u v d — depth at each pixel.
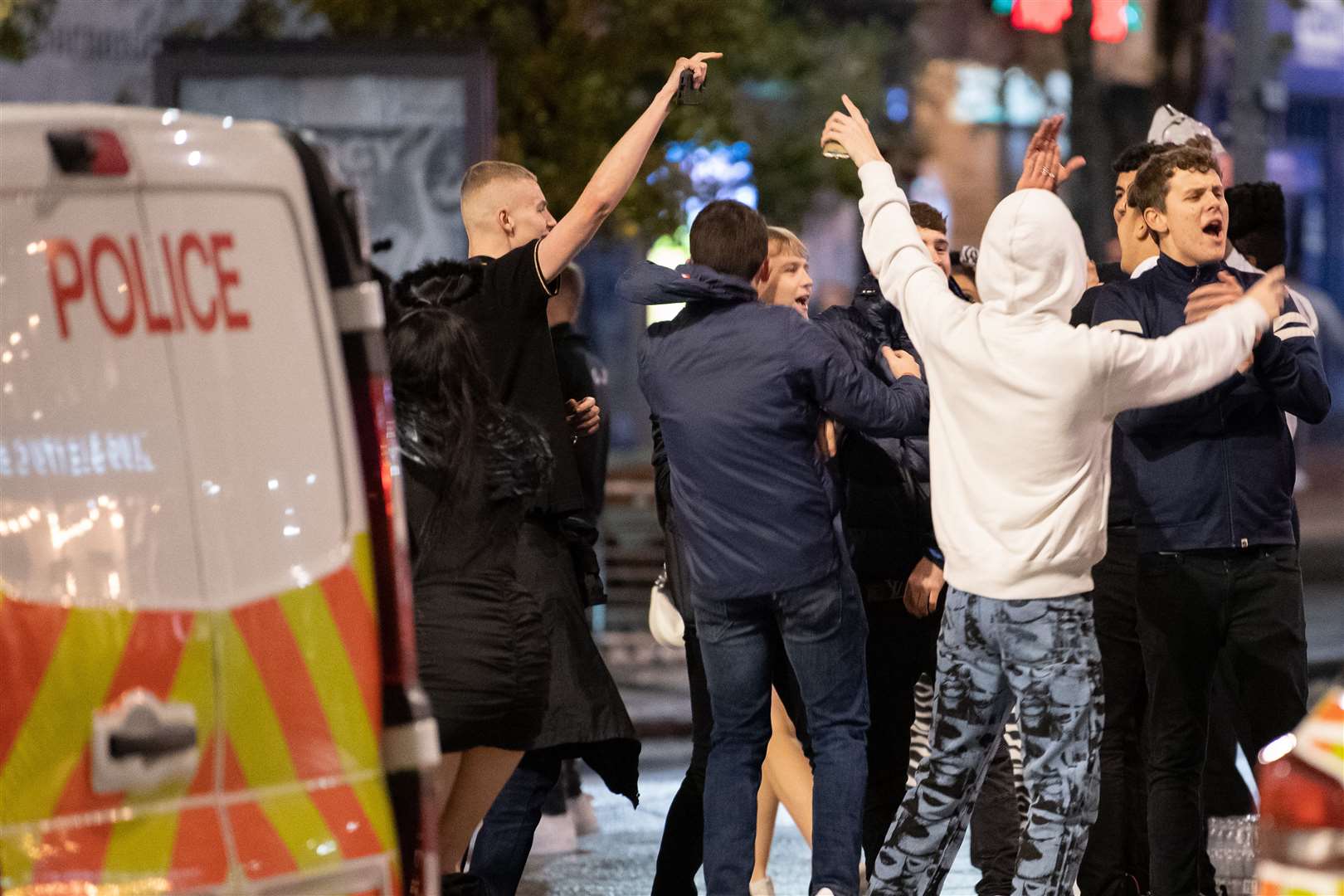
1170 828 19.39
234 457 12.14
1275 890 11.58
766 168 54.41
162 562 11.74
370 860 12.47
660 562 48.72
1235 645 19.33
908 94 82.44
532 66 44.66
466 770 17.38
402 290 18.92
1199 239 19.20
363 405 13.07
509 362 18.86
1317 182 121.56
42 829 11.21
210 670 11.84
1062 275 16.58
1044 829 16.89
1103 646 20.94
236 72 38.28
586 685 18.80
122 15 47.12
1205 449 19.06
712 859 18.83
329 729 12.41
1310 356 18.80
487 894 18.02
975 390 16.69
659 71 46.72
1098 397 16.34
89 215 11.67
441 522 16.42
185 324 12.01
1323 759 11.49
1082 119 52.47
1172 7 50.09
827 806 18.61
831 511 18.70
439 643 16.23
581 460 25.92
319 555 12.50
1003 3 53.03
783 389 18.28
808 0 69.06
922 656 20.78
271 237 12.56
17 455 11.30
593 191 18.81
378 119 38.72
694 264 18.86
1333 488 94.31
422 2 43.72
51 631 11.31
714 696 19.02
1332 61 118.94
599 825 29.61
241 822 11.88
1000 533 16.72
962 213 86.00
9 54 45.78
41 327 11.44
